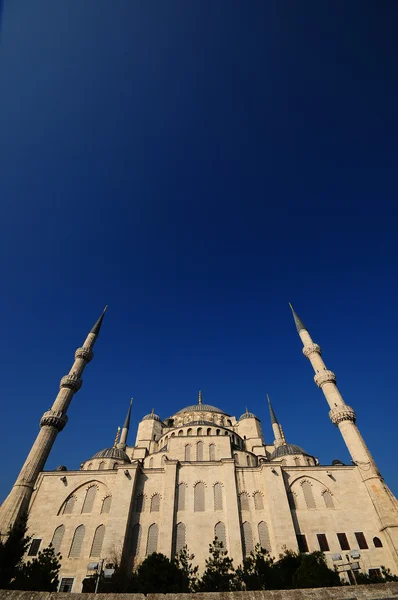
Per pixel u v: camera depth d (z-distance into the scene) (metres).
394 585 17.31
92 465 61.41
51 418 58.59
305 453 64.56
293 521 48.44
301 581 30.31
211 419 79.75
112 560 41.19
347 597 16.41
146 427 81.25
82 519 47.66
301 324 77.81
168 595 16.36
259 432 78.62
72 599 16.14
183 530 46.31
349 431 58.47
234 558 42.81
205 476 52.53
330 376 66.25
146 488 51.03
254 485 51.62
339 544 46.22
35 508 48.75
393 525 46.56
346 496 51.47
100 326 79.38
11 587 28.53
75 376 66.50
